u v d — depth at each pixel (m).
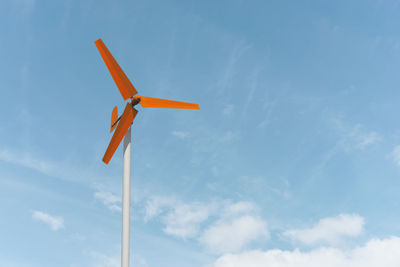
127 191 19.03
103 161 21.28
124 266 17.41
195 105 22.16
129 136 20.34
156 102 21.31
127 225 18.25
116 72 22.30
